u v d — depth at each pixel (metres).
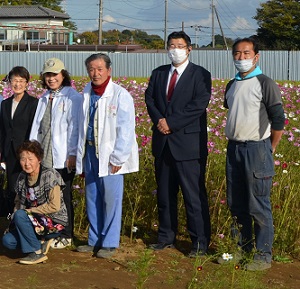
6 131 6.75
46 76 6.50
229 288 5.54
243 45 5.96
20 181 6.21
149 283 5.68
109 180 6.25
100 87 6.22
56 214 6.16
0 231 7.16
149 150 8.09
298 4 58.66
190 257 6.43
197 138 6.40
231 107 6.12
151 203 7.39
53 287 5.46
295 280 6.07
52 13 68.31
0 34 64.19
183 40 6.34
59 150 6.43
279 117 5.98
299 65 43.03
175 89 6.39
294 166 8.27
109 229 6.34
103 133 6.20
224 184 7.59
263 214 6.13
